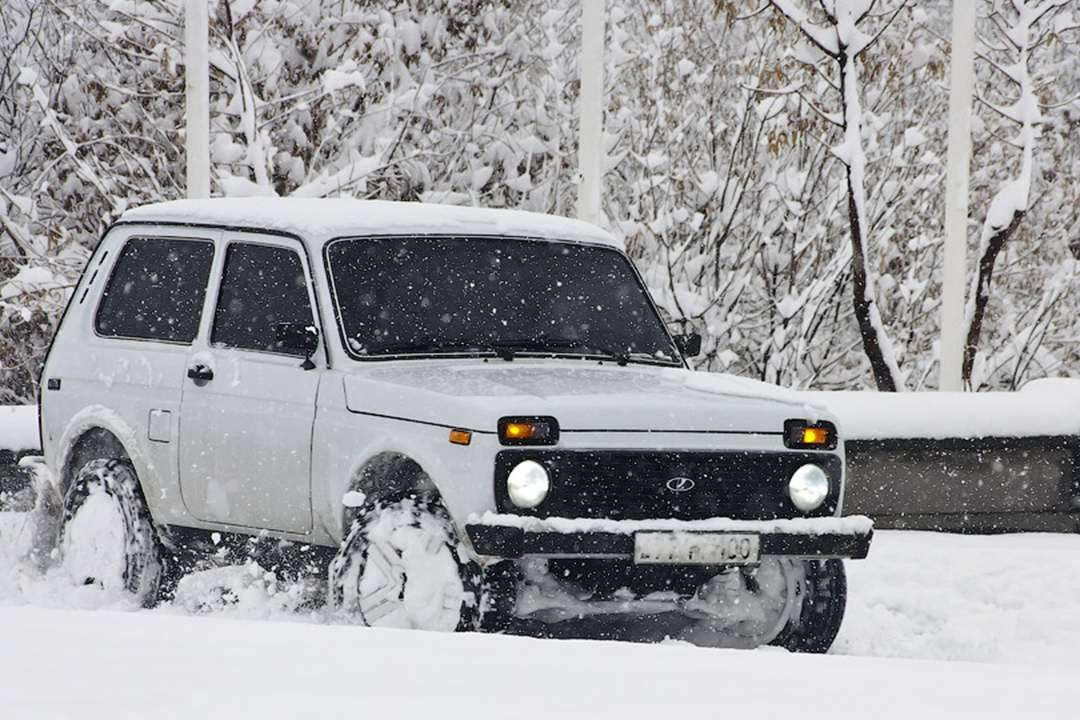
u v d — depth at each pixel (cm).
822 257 6356
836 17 5631
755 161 6372
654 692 1128
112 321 3039
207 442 2762
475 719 1010
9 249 6600
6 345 6184
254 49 6500
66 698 1049
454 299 2742
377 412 2488
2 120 6800
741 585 2611
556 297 2834
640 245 6444
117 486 2909
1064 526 3925
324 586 2692
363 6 6588
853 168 5647
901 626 2889
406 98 6512
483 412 2350
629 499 2397
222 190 6431
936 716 1061
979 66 7012
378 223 2803
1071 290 6875
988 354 6994
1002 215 5878
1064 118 7025
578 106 6725
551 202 6794
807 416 2527
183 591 2886
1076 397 3975
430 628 2350
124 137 6444
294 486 2619
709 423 2461
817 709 1075
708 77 6488
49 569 3059
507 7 6831
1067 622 2878
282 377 2659
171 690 1092
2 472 3950
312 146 6544
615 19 6606
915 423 3850
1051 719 1060
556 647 1372
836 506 2541
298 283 2733
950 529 3875
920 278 6656
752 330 6550
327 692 1101
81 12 6500
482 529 2306
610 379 2628
